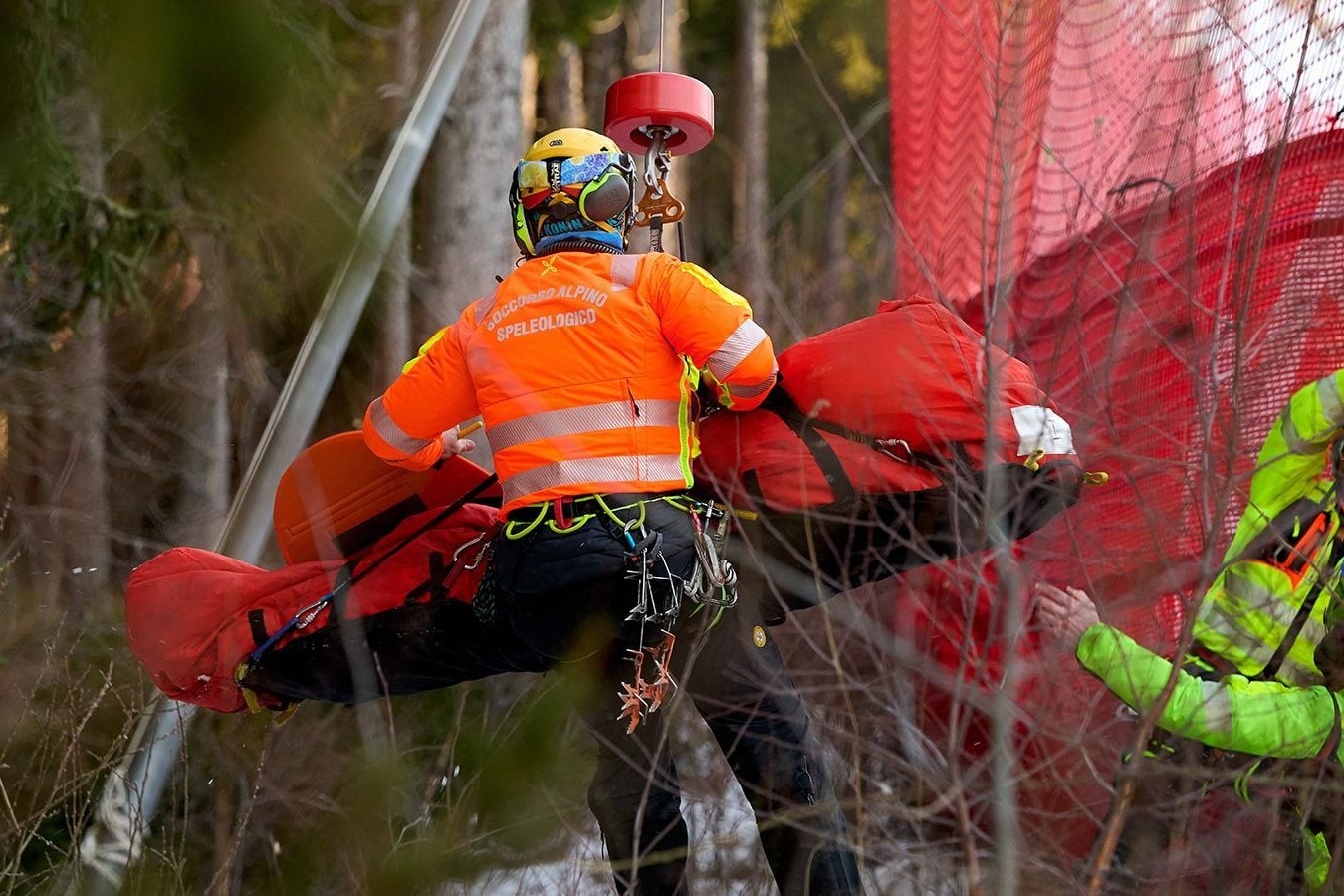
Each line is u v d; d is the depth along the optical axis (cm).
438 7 859
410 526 829
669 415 705
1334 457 669
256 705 799
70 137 436
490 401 714
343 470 831
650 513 690
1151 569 772
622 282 710
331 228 356
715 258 3438
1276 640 674
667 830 718
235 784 843
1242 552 670
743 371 700
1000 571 636
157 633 801
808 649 865
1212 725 639
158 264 1021
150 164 354
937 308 768
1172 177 793
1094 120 852
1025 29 691
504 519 768
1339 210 780
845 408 747
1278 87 779
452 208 1778
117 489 1552
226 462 1600
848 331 776
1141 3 822
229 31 331
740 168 3247
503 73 1797
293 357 802
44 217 989
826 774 739
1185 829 671
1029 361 873
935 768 717
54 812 783
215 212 360
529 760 496
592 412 694
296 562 843
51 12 383
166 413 1512
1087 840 730
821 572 776
